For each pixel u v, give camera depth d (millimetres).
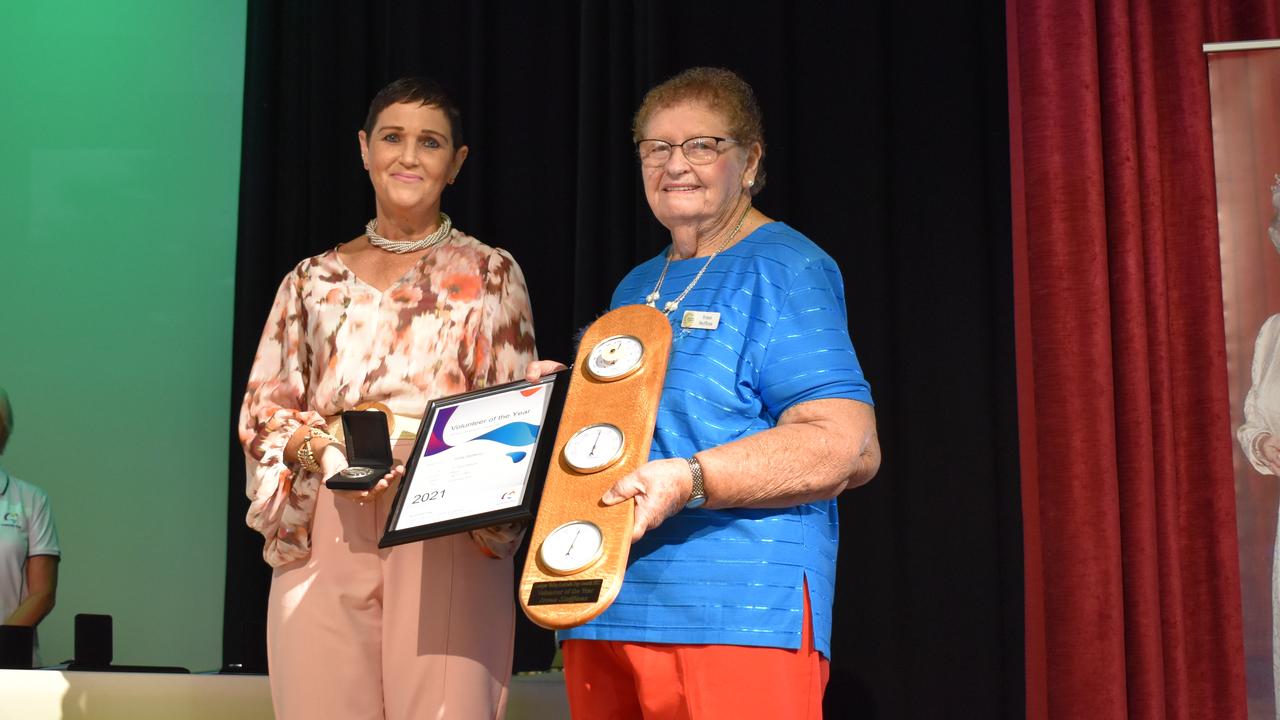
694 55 3180
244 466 3412
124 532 3789
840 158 3076
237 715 2578
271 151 3566
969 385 2928
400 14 3490
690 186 1838
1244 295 2293
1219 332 2453
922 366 2965
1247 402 2266
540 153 3396
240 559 3377
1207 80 2555
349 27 3590
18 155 3980
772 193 3084
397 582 2029
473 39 3436
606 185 3230
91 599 3770
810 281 1769
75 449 3844
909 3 3119
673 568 1660
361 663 2049
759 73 3137
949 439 2918
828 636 1725
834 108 3104
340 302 2174
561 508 1604
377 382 2104
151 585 3754
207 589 3732
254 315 3482
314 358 2178
